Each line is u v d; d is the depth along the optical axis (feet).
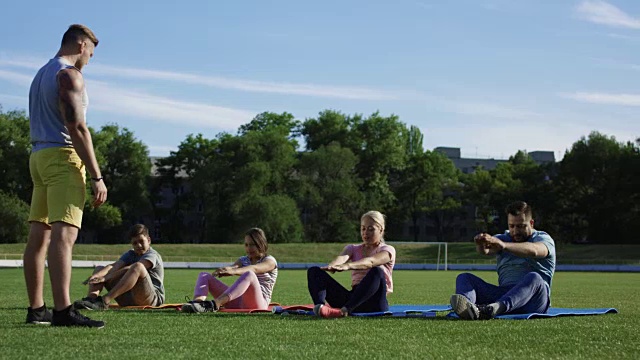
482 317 28.94
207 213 278.87
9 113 270.46
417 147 395.14
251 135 292.81
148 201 298.15
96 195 25.00
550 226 311.47
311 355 19.16
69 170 24.97
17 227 241.96
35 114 25.30
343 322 27.58
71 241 24.94
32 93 25.48
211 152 317.63
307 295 59.47
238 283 33.47
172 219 319.88
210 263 209.56
